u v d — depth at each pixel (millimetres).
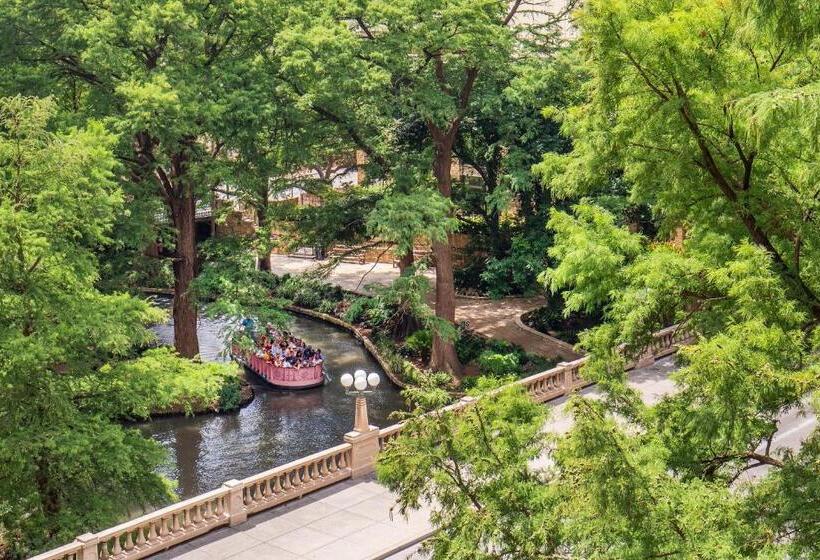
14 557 19016
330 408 38062
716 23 14078
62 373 20281
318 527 21703
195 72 35219
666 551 10312
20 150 18672
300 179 42188
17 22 33375
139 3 32625
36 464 19359
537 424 13766
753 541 10633
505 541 12031
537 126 40281
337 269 65125
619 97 15258
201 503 21312
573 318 44875
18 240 17953
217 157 38938
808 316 14555
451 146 40969
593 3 14383
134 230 33000
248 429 35406
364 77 33969
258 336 42781
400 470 13336
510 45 36312
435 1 34312
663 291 15109
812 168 13414
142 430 35250
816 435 11953
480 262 51438
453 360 39562
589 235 17000
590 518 11094
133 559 20031
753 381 11641
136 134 35156
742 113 11875
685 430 12977
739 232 15930
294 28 34469
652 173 16219
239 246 38875
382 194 40219
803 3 11172
